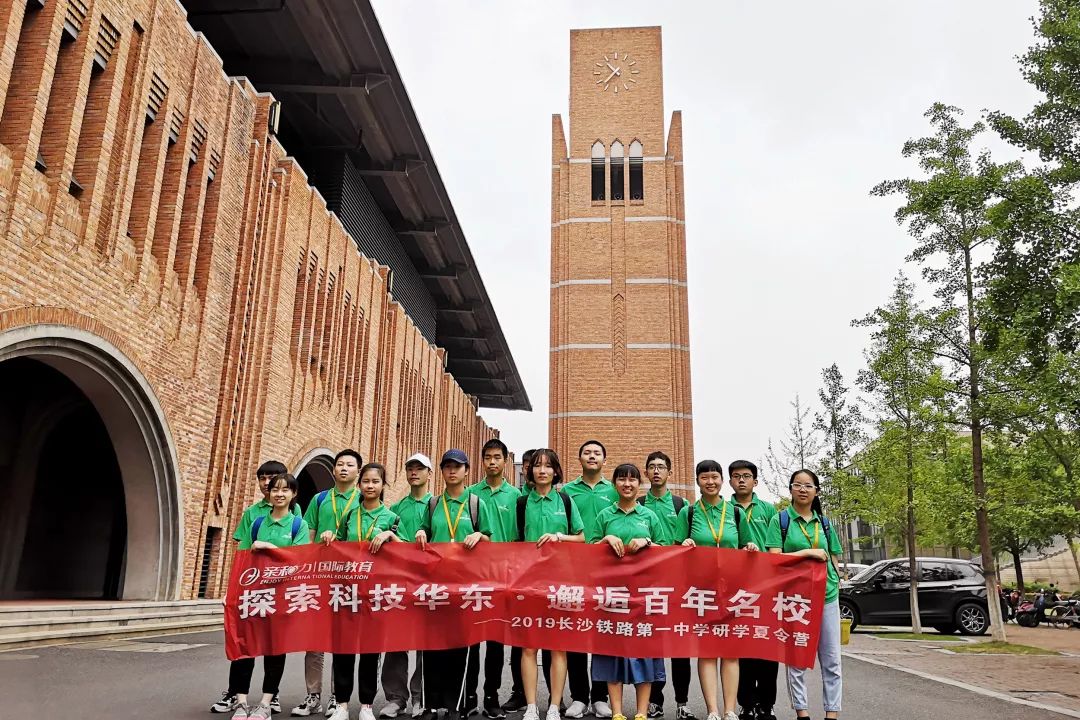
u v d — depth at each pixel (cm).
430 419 3681
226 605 646
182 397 1518
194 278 1580
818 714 749
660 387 3881
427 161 2759
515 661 714
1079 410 1293
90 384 1326
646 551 656
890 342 1816
